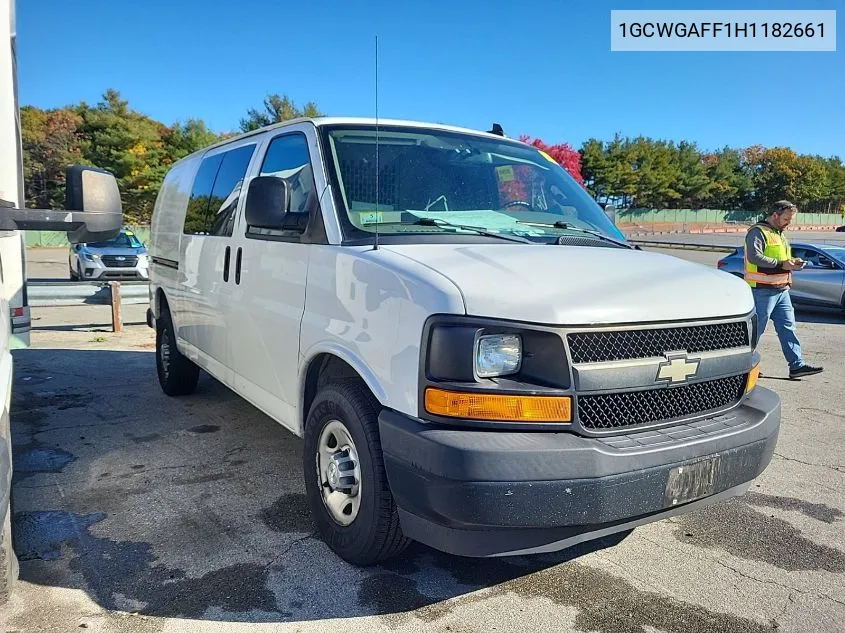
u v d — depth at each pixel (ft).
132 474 14.40
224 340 14.84
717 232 216.95
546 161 14.79
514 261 9.41
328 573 10.31
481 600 9.71
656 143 281.74
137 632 8.78
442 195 12.00
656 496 8.52
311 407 10.89
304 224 11.48
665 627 9.18
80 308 43.73
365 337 9.53
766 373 26.61
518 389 8.11
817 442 17.60
